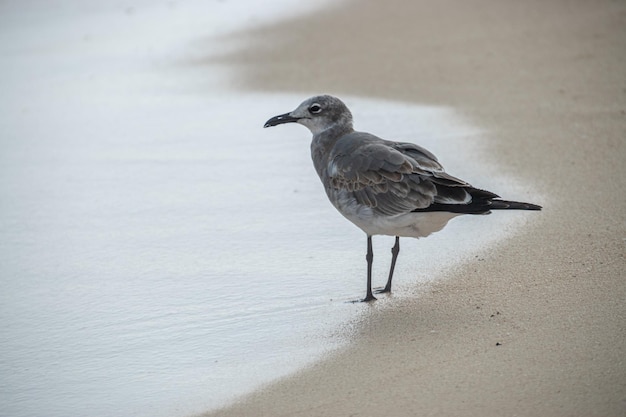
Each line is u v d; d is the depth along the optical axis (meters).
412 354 9.79
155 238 13.80
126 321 11.17
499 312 10.59
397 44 24.98
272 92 21.69
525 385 8.90
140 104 21.53
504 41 24.31
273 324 10.87
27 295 12.05
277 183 15.93
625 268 11.41
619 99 18.92
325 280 12.07
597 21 25.56
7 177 17.00
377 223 11.02
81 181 16.58
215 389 9.45
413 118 18.72
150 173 16.80
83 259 13.16
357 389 9.15
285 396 9.16
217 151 17.84
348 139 11.69
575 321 10.14
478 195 10.31
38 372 10.05
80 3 33.91
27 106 21.94
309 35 26.89
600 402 8.50
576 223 13.00
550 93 19.69
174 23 30.20
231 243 13.45
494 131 17.56
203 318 11.13
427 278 11.85
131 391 9.54
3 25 31.00
